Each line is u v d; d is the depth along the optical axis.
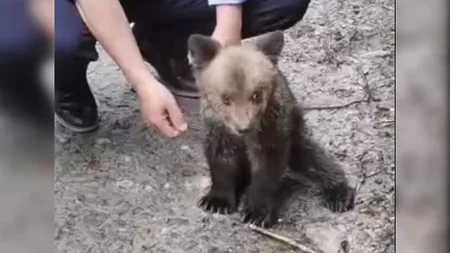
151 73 1.51
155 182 1.54
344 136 1.51
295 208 1.50
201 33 1.51
